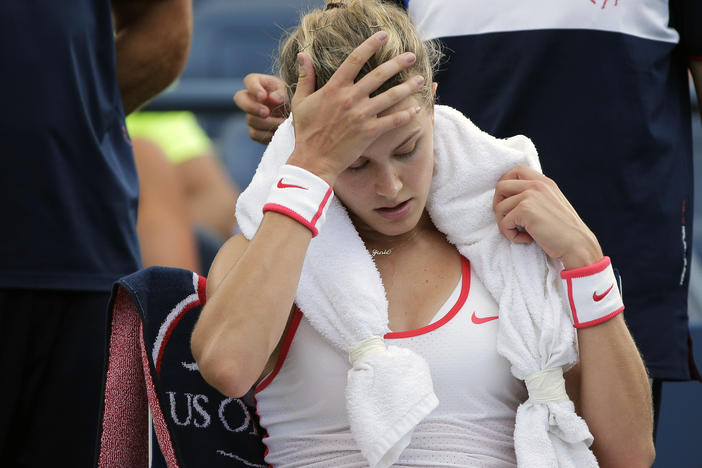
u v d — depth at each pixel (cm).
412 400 622
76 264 878
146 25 1036
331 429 669
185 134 1295
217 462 709
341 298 652
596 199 920
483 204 691
